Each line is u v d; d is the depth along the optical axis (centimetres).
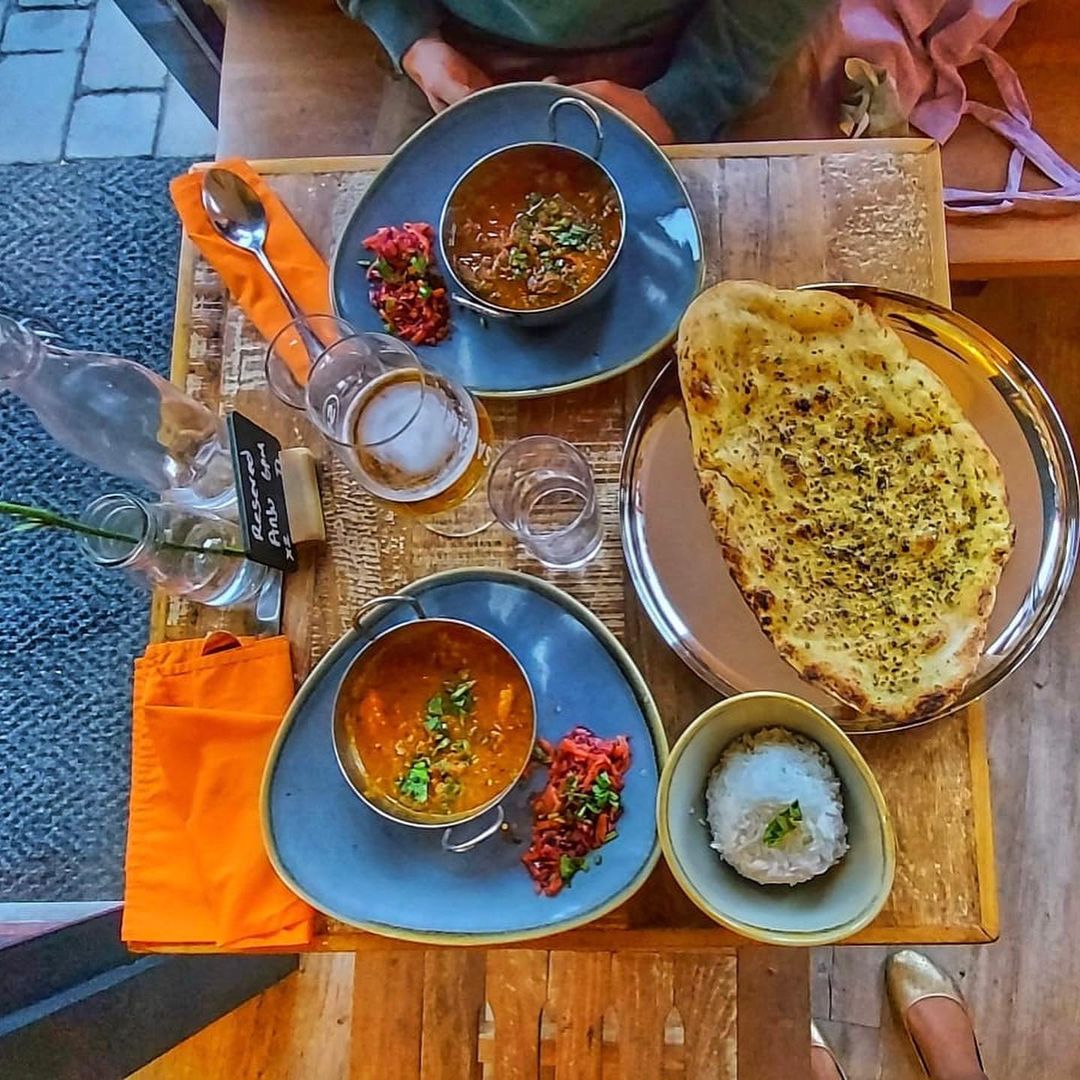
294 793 81
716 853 73
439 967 108
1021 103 121
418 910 77
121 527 81
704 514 83
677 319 87
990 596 77
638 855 76
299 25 128
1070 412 142
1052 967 132
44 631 155
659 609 81
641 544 82
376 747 80
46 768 151
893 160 92
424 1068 106
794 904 71
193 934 80
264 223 96
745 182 93
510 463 88
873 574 79
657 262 89
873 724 76
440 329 90
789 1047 104
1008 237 117
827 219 91
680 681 82
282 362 93
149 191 172
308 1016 140
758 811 71
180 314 97
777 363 83
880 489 81
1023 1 118
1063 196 116
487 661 80
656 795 77
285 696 85
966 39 119
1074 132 121
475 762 79
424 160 95
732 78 109
